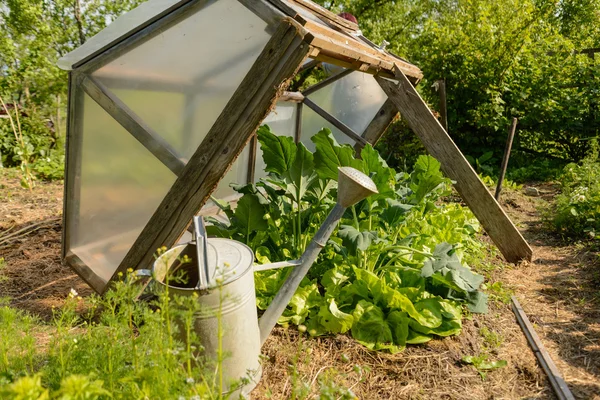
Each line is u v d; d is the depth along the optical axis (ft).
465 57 27.45
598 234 14.49
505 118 26.55
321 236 7.58
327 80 16.14
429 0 39.75
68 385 3.78
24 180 20.43
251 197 9.52
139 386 5.06
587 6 42.50
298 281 7.68
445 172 12.80
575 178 21.58
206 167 8.16
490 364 8.21
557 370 8.05
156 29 8.40
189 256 6.81
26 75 27.91
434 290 9.86
